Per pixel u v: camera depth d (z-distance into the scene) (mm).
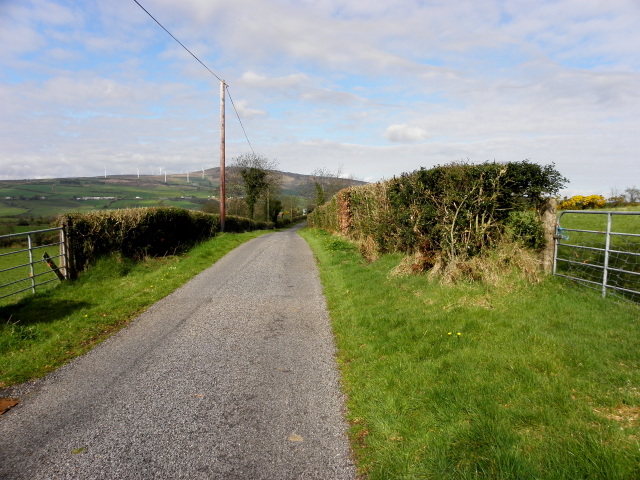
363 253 12398
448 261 7625
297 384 4387
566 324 4773
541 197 6977
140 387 4387
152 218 14641
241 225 39156
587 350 4016
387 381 4102
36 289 10148
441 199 8117
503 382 3635
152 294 8867
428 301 6477
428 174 8422
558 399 3248
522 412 3123
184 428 3531
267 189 56344
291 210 88062
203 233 23234
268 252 16906
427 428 3234
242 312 7434
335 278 10242
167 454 3148
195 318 7105
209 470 2945
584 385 3424
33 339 6113
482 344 4531
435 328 5223
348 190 18047
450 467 2717
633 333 4320
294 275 11203
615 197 18781
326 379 4500
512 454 2660
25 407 4016
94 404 4023
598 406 3150
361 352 5117
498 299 5945
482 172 7223
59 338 6016
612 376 3502
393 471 2805
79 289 9664
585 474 2443
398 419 3436
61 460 3105
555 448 2680
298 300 8297
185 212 19062
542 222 6941
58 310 7828
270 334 6145
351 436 3361
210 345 5691
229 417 3711
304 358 5145
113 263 11633
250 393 4191
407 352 4742
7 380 4664
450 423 3197
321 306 7789
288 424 3574
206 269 12555
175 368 4895
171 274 11133
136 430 3514
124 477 2891
